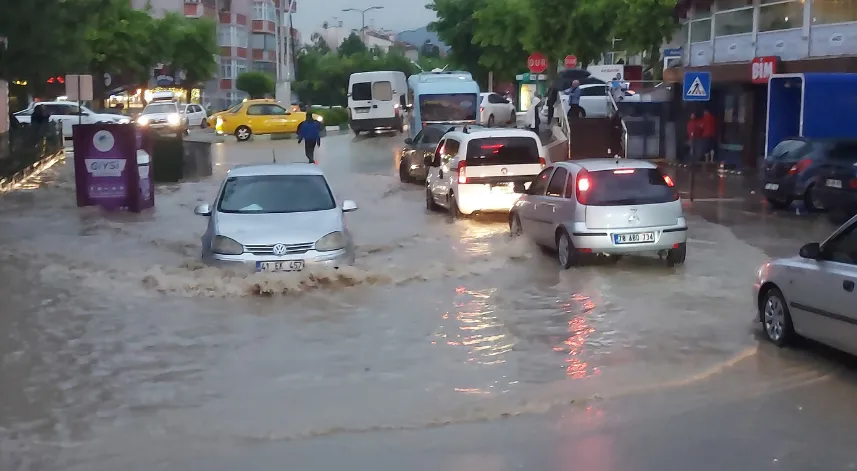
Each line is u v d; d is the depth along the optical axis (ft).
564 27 123.75
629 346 28.91
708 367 26.61
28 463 19.56
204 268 38.52
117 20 170.30
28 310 33.76
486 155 58.44
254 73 231.91
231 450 20.29
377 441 20.79
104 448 20.45
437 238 51.60
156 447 20.51
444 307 34.30
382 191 79.56
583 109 105.70
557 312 33.47
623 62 197.36
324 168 100.68
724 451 20.07
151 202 67.87
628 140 105.91
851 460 19.56
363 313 33.37
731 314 33.06
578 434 21.17
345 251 38.58
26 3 80.48
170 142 87.56
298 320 32.35
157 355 28.04
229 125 145.38
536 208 45.65
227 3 263.49
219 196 41.81
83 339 29.86
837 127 73.05
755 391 24.38
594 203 41.04
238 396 24.14
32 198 72.28
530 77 171.42
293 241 37.63
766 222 58.65
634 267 42.29
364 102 151.02
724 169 96.12
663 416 22.41
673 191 41.96
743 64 90.74
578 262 41.60
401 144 135.85
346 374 26.03
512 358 27.58
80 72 110.01
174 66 198.08
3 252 46.11
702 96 69.05
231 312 33.47
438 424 21.90
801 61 82.84
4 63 84.48
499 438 20.93
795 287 27.43
